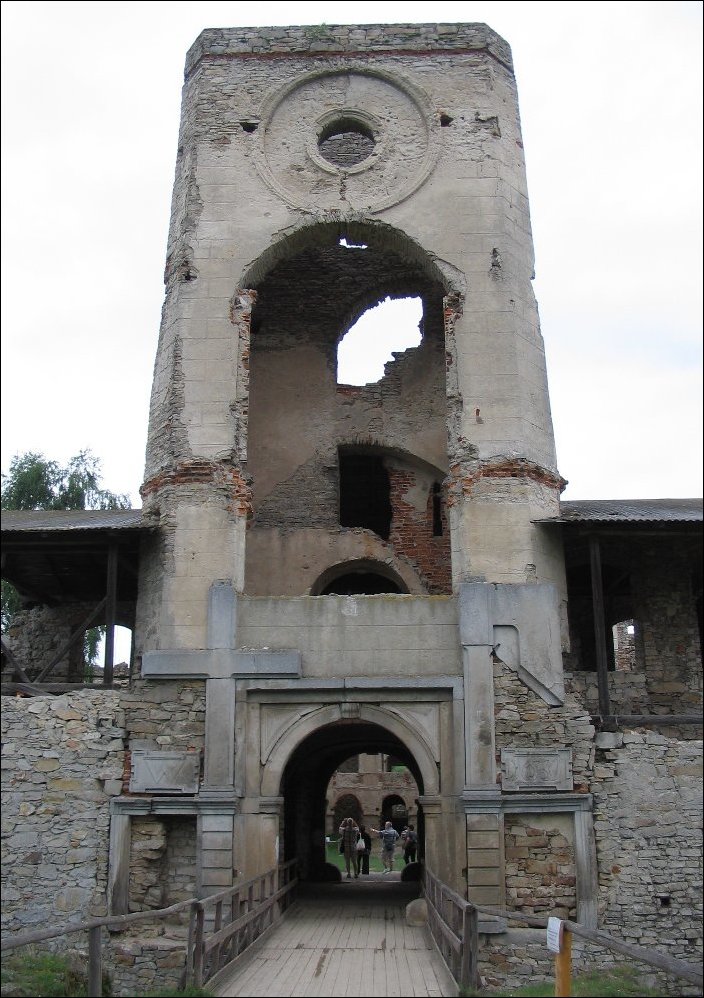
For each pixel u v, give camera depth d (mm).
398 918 15914
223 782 15203
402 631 15906
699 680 18016
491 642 15609
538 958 14305
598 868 14836
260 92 18875
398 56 19062
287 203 18156
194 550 16344
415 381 22344
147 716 15602
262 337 22547
